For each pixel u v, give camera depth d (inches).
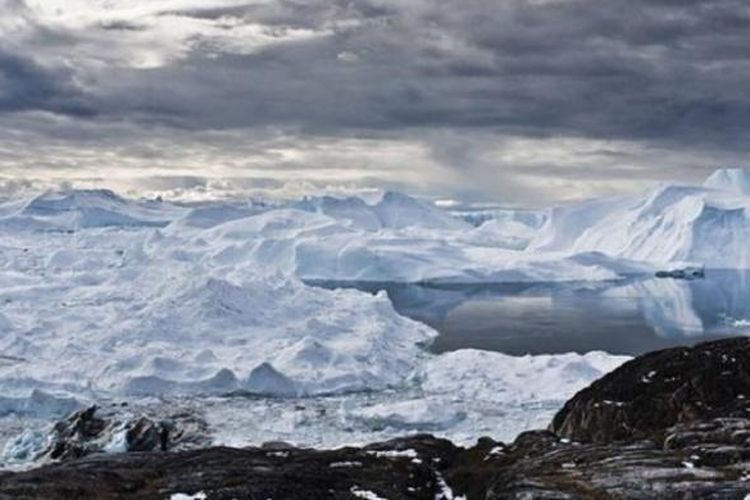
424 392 3282.5
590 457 1676.9
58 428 2573.8
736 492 1268.5
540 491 1391.5
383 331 4503.0
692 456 1546.5
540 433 2208.4
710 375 2282.2
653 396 2261.3
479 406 3009.4
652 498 1302.9
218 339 4013.3
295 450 2085.4
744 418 1862.7
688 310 6368.1
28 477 1676.9
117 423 2588.6
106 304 4852.4
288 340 4008.4
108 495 1536.7
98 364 3457.2
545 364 3550.7
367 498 1556.3
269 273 5900.6
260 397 3184.1
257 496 1502.2
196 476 1684.3
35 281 5910.4
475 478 1776.6
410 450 2074.3
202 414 2896.2
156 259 6766.7
